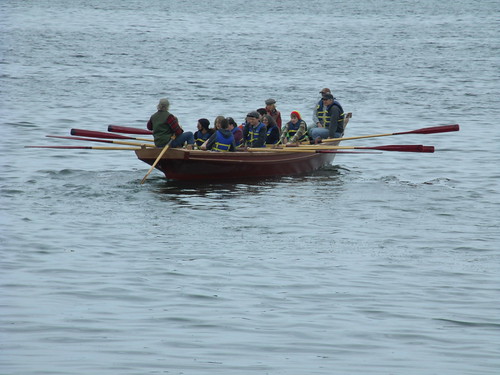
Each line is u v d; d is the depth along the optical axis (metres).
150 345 25.81
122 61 127.50
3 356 24.58
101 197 47.31
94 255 35.81
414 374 24.02
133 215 43.12
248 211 44.59
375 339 26.84
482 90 104.69
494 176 56.81
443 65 129.62
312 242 38.69
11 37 154.75
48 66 118.25
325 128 59.41
